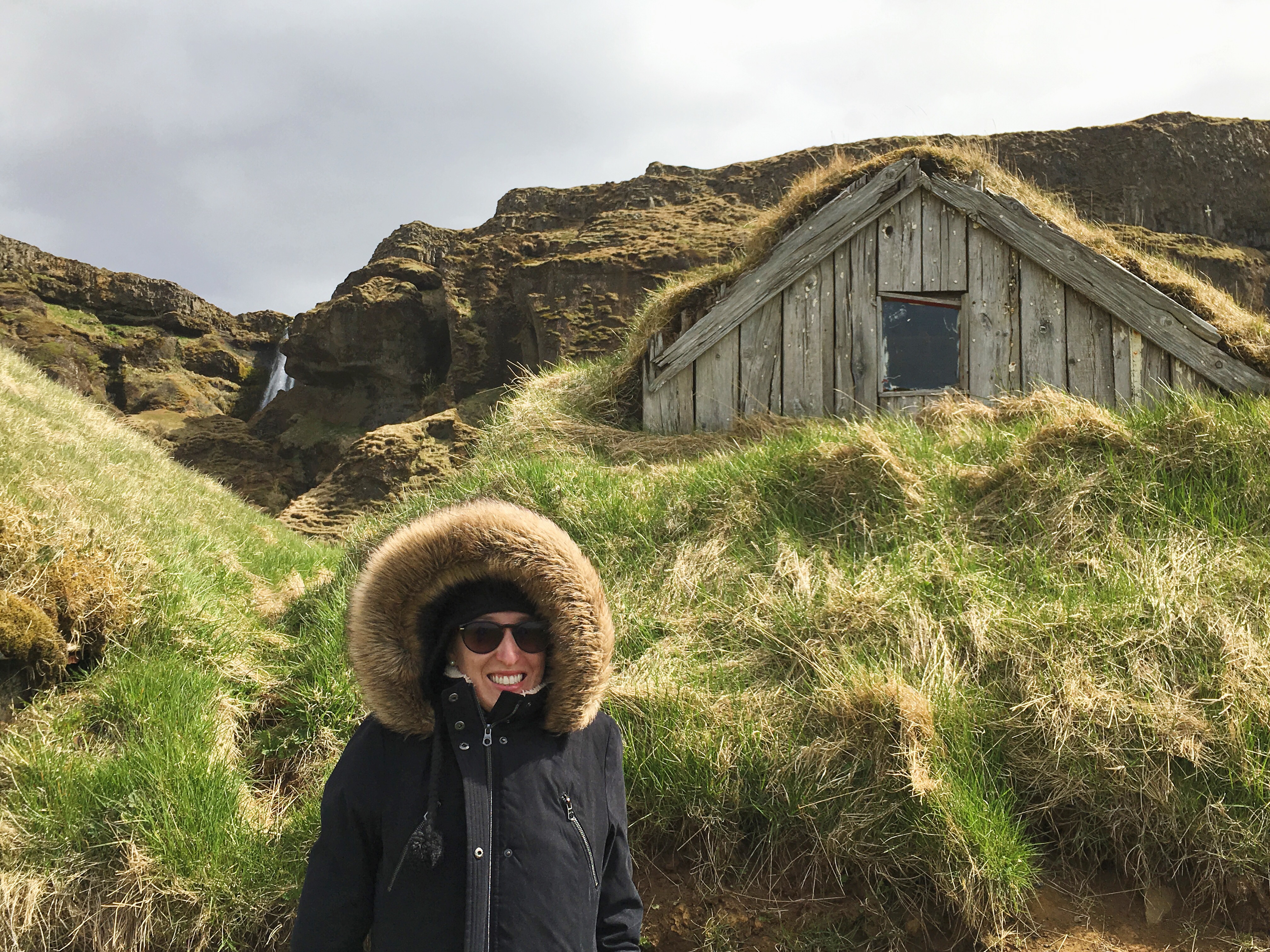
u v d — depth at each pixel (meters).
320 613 5.63
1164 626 3.86
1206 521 4.58
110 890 3.54
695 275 9.94
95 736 4.30
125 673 4.57
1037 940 3.08
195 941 3.43
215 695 4.65
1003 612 4.14
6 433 6.89
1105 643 3.87
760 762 3.63
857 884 3.33
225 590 6.36
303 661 5.11
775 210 8.84
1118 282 7.61
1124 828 3.31
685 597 4.87
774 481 5.55
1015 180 8.55
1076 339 7.75
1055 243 7.73
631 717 3.91
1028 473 5.02
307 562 8.90
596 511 5.71
